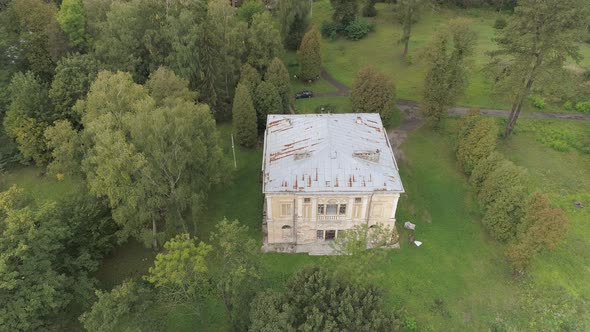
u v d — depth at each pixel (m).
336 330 39.12
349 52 113.44
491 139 65.38
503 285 53.56
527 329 48.91
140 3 77.88
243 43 88.56
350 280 44.41
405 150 76.31
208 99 80.81
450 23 73.31
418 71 101.75
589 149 74.31
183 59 75.50
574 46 64.06
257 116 79.44
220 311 50.69
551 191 66.88
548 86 66.81
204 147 54.28
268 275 54.09
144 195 49.50
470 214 63.31
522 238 52.06
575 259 56.56
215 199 66.00
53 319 48.62
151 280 42.25
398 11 119.00
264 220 61.94
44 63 85.19
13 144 75.94
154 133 49.31
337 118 60.34
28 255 45.44
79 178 65.12
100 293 43.25
